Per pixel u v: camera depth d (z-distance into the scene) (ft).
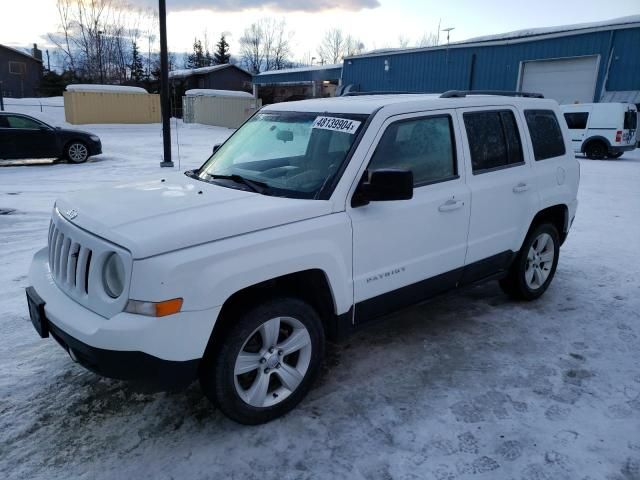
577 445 9.11
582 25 84.94
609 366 11.84
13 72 185.16
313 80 122.11
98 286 8.52
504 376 11.39
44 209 27.37
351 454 8.90
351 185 10.25
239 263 8.63
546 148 15.10
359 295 10.62
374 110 11.03
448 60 90.63
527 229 14.24
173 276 8.00
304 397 10.48
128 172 41.88
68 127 48.21
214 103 110.83
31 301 9.76
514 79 82.43
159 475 8.39
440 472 8.46
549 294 16.20
